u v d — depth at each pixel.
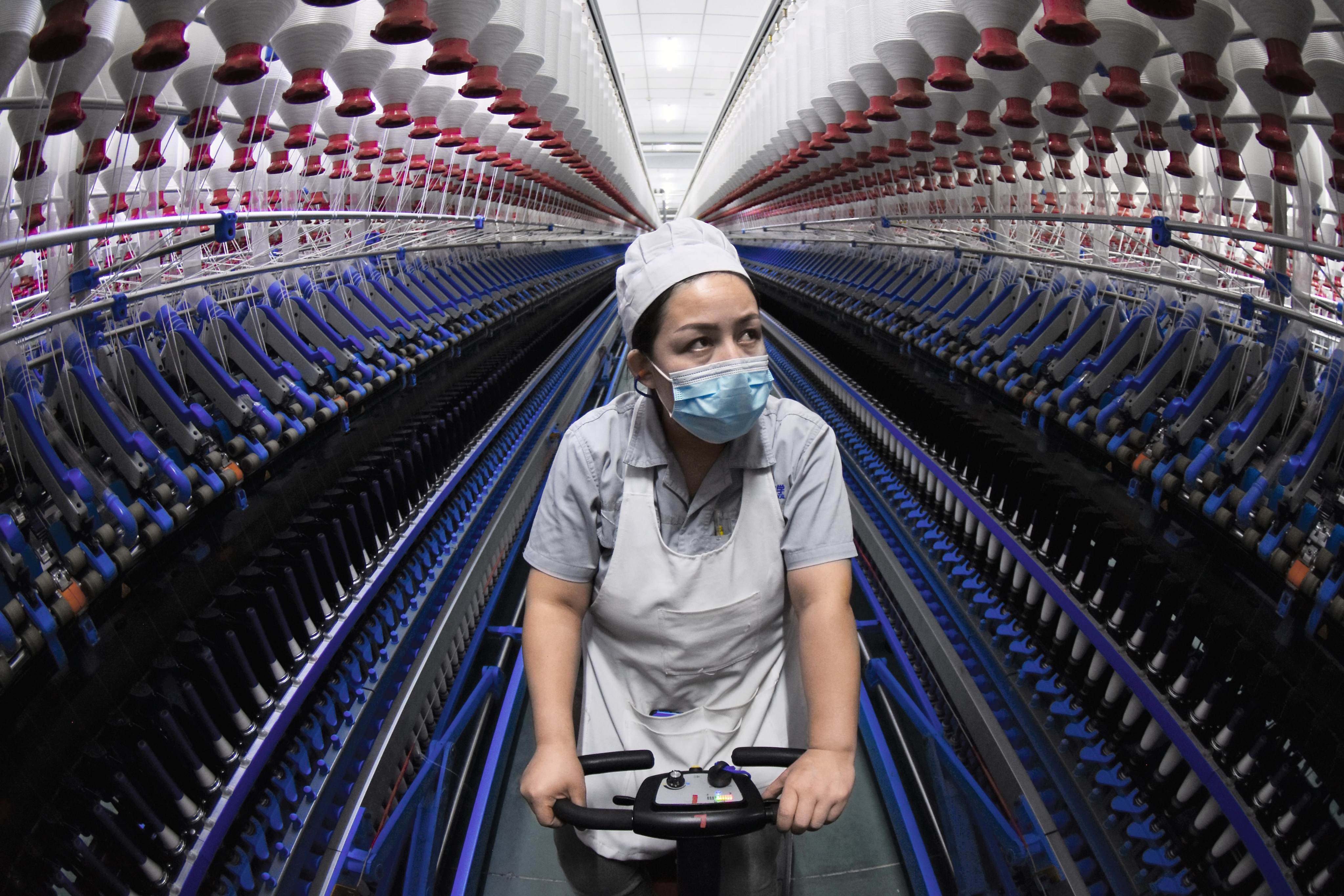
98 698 1.73
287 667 2.20
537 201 6.88
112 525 1.65
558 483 1.32
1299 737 1.69
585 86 4.32
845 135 3.79
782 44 5.18
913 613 3.63
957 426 3.88
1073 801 2.37
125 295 1.92
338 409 2.83
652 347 1.18
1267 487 1.77
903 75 2.50
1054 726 2.62
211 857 1.71
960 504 3.80
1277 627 1.81
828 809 1.14
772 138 5.52
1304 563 1.61
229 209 2.15
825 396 7.19
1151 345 2.59
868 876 2.72
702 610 1.32
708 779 1.22
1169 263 2.69
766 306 13.44
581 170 5.63
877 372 5.54
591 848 1.44
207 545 2.21
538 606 1.35
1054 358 2.87
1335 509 1.64
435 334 4.25
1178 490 2.01
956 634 3.38
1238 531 1.79
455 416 4.43
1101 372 2.54
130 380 1.98
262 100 2.28
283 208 3.03
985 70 2.64
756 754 1.26
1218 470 1.90
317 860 2.16
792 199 8.75
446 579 3.66
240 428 2.23
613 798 1.27
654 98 17.06
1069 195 3.28
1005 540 3.09
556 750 1.24
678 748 1.40
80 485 1.56
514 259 7.59
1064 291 3.20
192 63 1.97
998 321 3.69
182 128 2.11
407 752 2.79
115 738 1.72
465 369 5.13
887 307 5.37
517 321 6.59
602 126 5.54
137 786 1.66
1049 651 2.82
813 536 1.31
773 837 1.46
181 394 2.19
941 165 3.84
